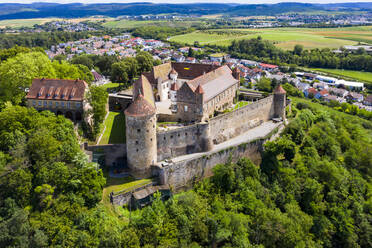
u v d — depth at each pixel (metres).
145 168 82.38
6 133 76.50
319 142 114.50
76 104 93.19
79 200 69.56
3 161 71.75
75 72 121.19
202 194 84.12
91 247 62.88
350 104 183.88
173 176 83.25
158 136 85.19
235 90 131.75
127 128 80.38
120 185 78.50
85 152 84.06
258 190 87.75
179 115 104.38
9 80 99.38
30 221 65.75
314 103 180.88
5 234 62.34
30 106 95.75
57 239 63.19
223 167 87.31
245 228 75.31
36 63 108.00
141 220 69.06
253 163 101.31
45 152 75.25
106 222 67.81
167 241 67.12
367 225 88.19
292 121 115.88
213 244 72.75
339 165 108.62
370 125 153.88
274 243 76.31
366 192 101.94
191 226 72.19
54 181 71.44
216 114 112.31
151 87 119.62
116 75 147.62
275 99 125.25
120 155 87.00
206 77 114.62
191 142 92.56
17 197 69.31
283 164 99.50
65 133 82.62
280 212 81.38
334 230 86.75
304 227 80.94
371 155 114.56
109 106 124.06
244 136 107.56
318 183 93.25
